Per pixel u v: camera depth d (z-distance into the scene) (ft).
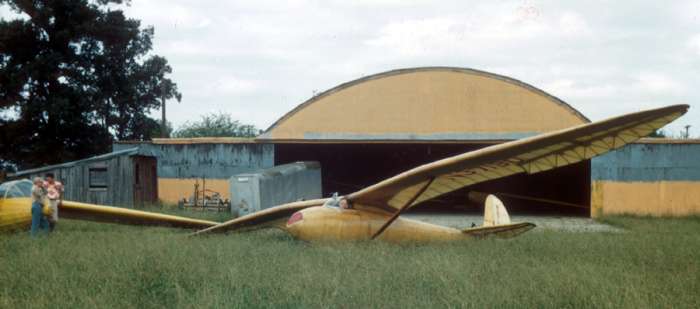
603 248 40.68
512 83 108.78
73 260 31.68
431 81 110.73
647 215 103.86
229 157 109.40
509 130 104.73
